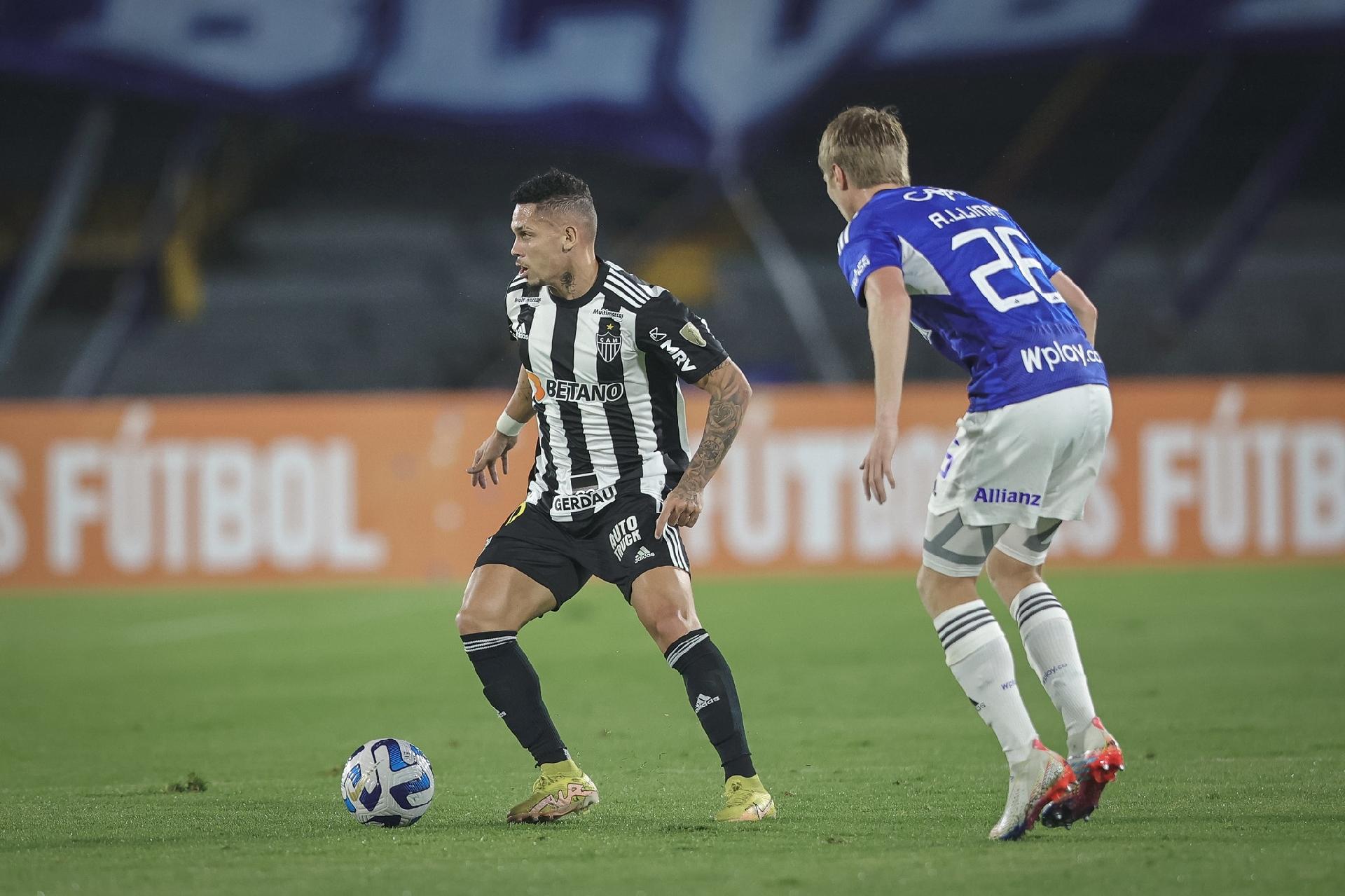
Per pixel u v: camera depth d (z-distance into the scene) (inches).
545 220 602.2
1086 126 3213.6
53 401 3034.0
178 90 3198.8
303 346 3061.0
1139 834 533.3
